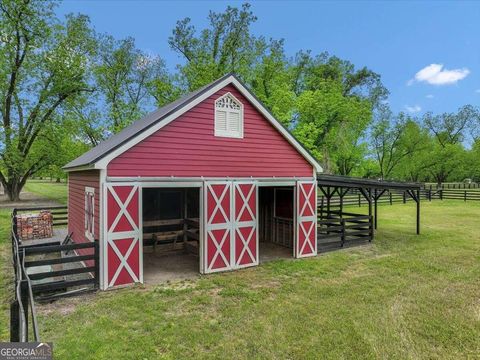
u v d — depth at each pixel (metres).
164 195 10.59
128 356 4.16
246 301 6.09
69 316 5.34
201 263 7.90
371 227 11.80
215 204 8.02
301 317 5.39
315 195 9.91
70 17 24.86
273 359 4.16
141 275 7.05
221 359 4.15
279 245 11.45
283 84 24.67
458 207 23.91
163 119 7.21
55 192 37.41
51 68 24.11
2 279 7.27
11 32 22.50
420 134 42.41
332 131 28.02
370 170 40.56
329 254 9.98
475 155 42.78
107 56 26.98
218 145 8.12
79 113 26.12
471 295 6.42
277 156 9.16
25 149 24.94
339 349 4.41
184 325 5.07
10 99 23.88
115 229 6.70
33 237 11.95
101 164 6.50
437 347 4.51
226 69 25.02
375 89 35.78
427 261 9.06
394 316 5.45
